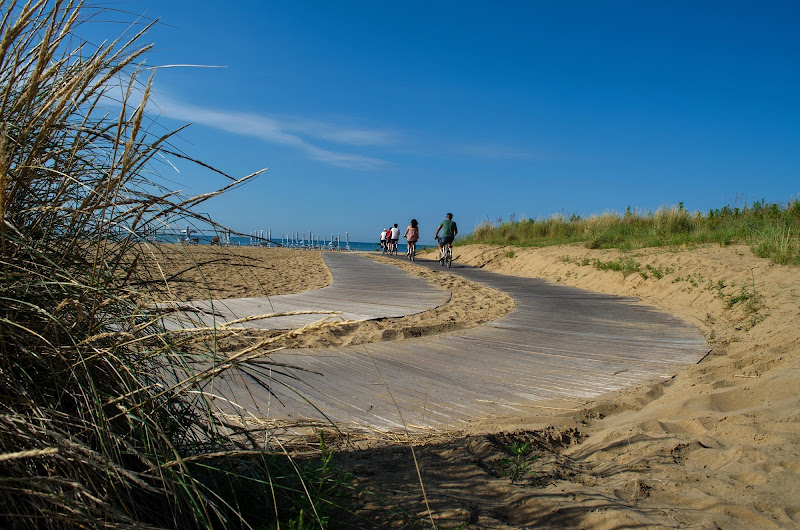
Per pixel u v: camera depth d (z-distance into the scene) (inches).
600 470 108.7
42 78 59.2
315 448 115.3
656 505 91.0
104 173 67.1
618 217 816.9
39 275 60.6
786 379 156.4
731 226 558.9
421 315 323.0
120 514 53.4
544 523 83.0
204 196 64.4
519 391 173.2
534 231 947.3
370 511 83.4
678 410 146.6
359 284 502.6
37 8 58.0
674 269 425.7
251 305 329.1
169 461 62.5
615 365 206.8
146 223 65.9
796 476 101.2
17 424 55.4
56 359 61.9
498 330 282.0
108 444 61.6
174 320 71.0
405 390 171.6
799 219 486.3
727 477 102.2
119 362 64.9
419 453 113.7
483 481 98.0
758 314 274.8
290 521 71.9
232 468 76.9
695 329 279.1
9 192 59.6
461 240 1092.5
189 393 69.4
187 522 68.0
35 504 52.4
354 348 233.0
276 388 165.8
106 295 63.1
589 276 518.3
